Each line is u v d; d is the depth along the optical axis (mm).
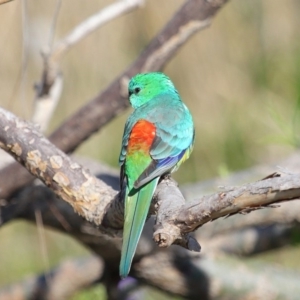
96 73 15344
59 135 11469
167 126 9297
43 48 11156
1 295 12789
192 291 11992
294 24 17078
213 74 16406
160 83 10398
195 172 16406
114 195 8352
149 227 11367
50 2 14383
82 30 11164
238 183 12586
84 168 8531
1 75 14258
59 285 12664
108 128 16156
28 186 11445
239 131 16469
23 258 15891
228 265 12133
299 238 12656
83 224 11305
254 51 16766
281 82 16766
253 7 16797
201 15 10883
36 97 11609
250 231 12891
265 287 12062
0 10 13852
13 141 8523
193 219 6762
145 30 15367
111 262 11906
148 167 8578
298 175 6652
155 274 11781
